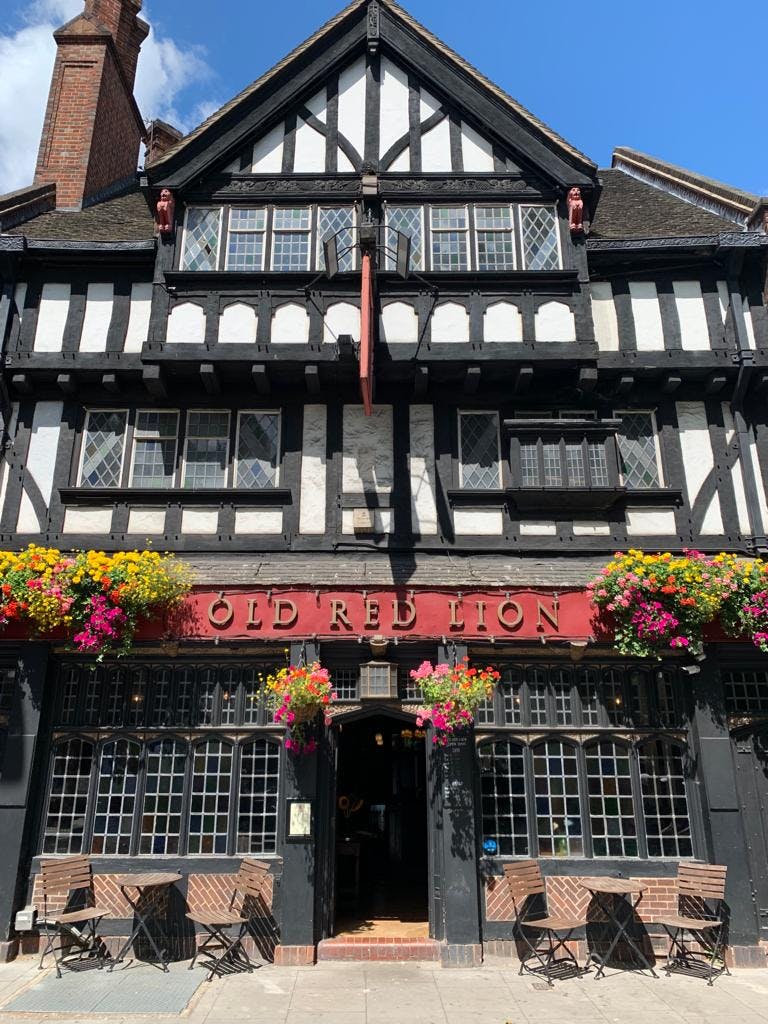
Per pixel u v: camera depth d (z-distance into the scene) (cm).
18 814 730
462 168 928
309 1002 593
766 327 884
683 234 953
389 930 761
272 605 771
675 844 751
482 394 894
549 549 837
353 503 852
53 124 1180
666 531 848
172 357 840
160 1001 590
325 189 916
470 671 739
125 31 1386
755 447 871
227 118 927
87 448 883
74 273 911
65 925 686
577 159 905
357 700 773
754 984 648
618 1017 566
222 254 891
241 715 784
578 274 873
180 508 851
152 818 752
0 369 862
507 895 728
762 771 777
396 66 969
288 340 854
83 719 781
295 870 712
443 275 870
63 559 754
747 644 789
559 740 779
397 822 1092
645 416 898
